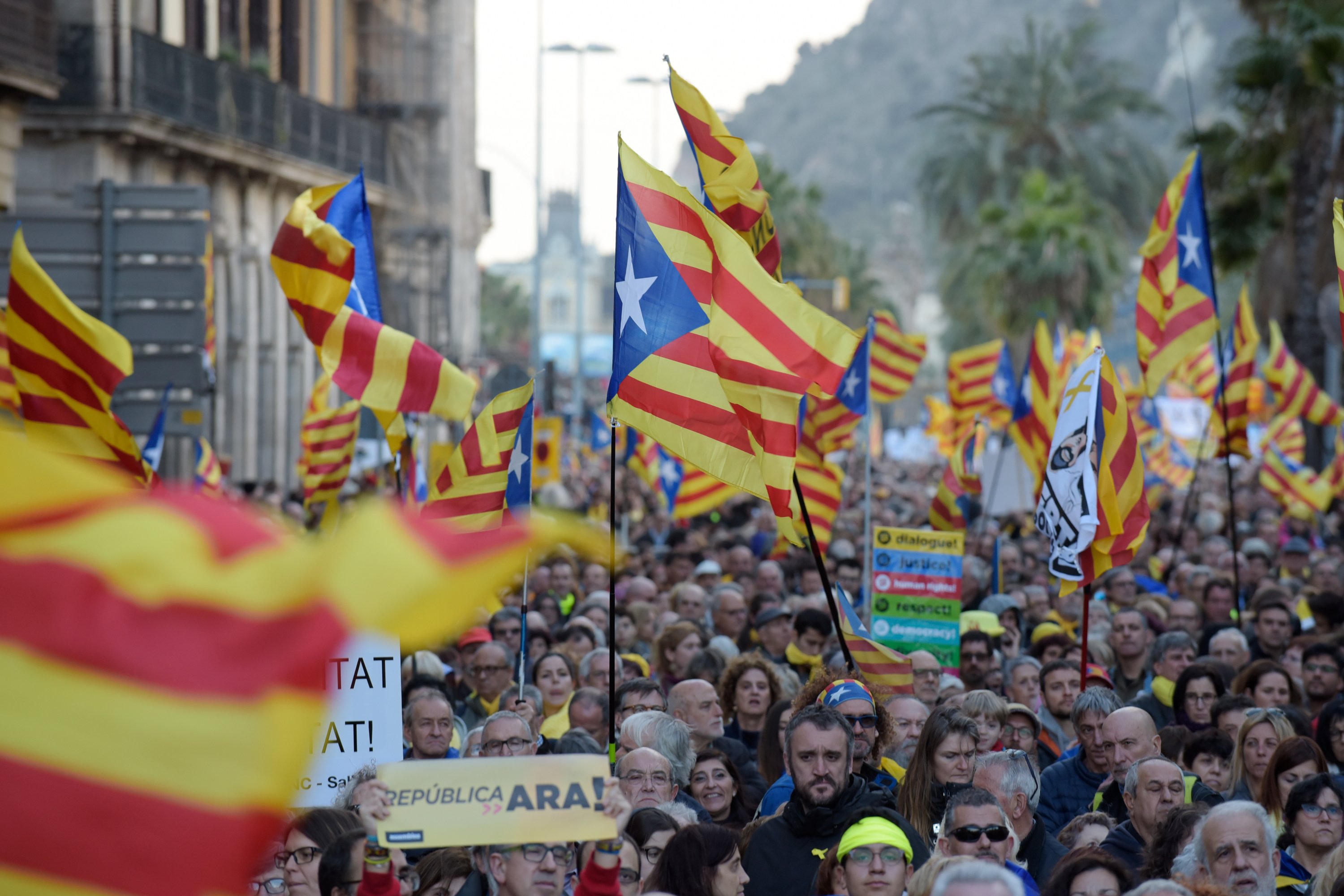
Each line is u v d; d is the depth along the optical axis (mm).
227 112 96625
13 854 6684
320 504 45344
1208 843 16094
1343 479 66875
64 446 22250
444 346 134000
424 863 17062
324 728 19891
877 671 24875
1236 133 91188
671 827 17312
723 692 27906
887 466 137375
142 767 6691
